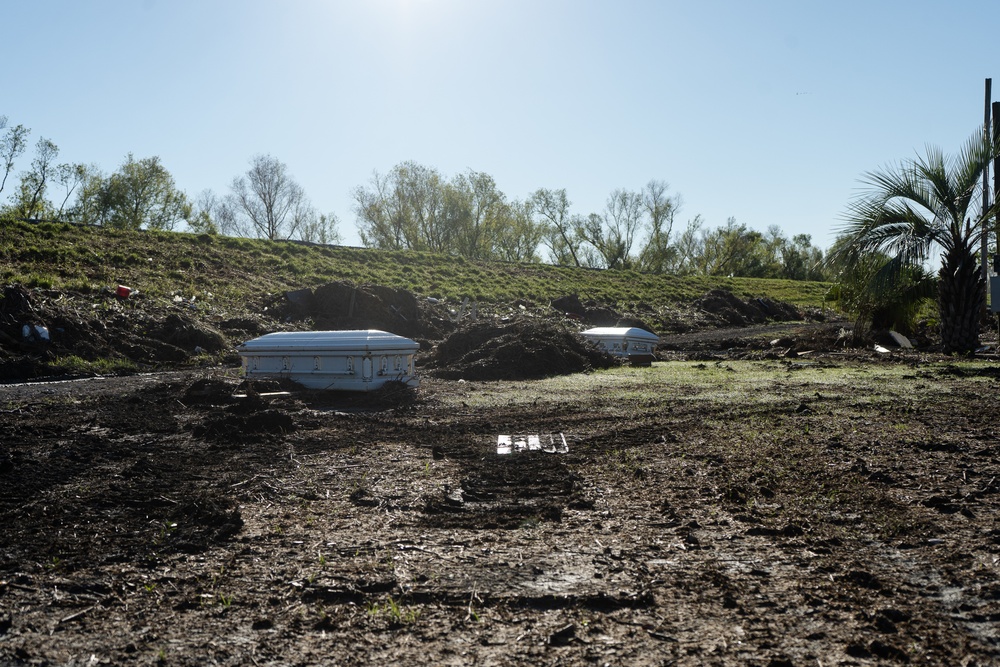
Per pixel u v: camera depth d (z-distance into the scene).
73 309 21.94
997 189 20.73
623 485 6.72
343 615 3.99
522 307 38.69
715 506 5.96
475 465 7.61
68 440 8.95
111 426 9.93
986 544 4.91
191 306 26.88
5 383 16.05
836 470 7.01
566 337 19.73
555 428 9.92
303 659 3.52
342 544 5.16
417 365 19.88
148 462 7.66
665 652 3.56
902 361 18.92
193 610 4.08
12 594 4.30
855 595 4.17
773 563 4.70
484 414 11.30
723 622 3.88
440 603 4.15
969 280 20.89
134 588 4.39
